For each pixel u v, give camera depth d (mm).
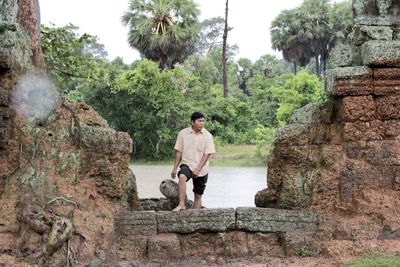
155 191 16516
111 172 6625
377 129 6676
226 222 6660
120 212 6723
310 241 6461
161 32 41438
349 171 6629
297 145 6953
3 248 5688
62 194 6277
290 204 6898
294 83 34812
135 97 34250
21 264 5383
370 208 6438
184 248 6633
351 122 6676
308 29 60344
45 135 6398
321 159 6855
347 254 6031
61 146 6473
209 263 6309
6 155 6273
